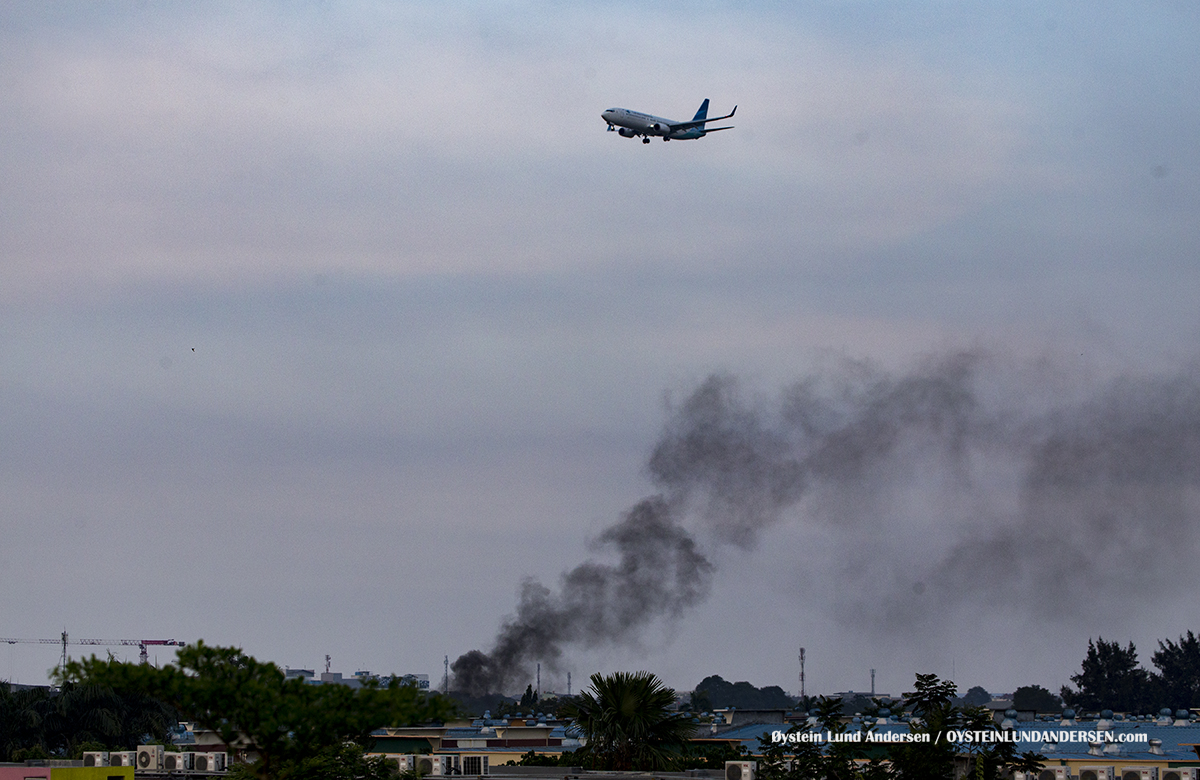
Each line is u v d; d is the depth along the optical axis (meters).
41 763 70.94
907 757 67.38
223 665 47.53
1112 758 79.31
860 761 73.31
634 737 75.06
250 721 46.16
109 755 74.50
